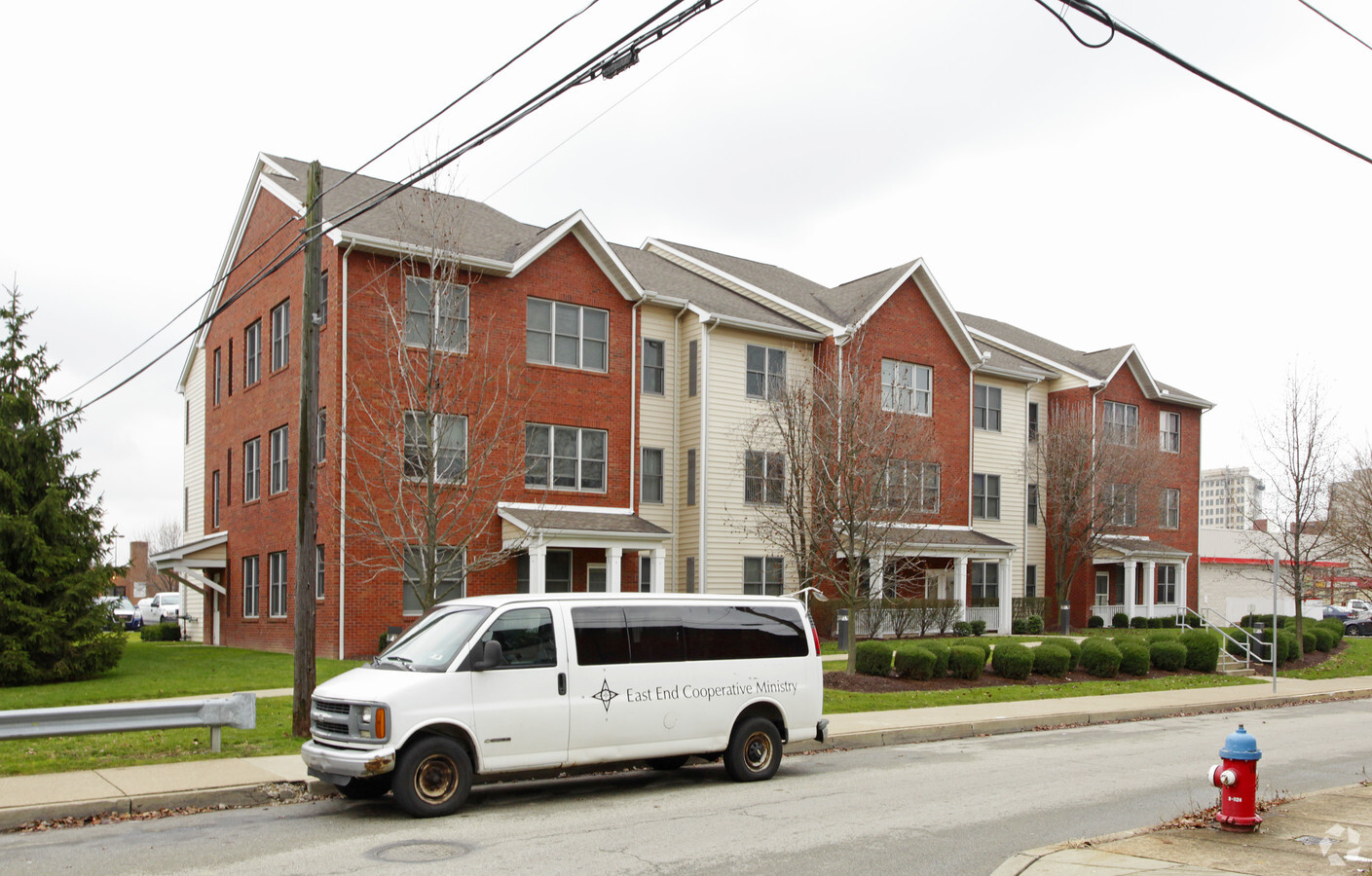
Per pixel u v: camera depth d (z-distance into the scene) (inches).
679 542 1184.8
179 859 323.9
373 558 929.5
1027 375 1485.0
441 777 393.7
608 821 384.2
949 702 761.0
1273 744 616.4
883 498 935.7
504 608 418.9
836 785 464.8
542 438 1061.8
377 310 944.9
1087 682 917.8
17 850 338.3
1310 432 1216.2
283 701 660.1
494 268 1006.4
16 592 772.0
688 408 1184.8
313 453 556.1
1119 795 441.7
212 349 1310.3
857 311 1245.1
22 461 833.5
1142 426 1673.2
